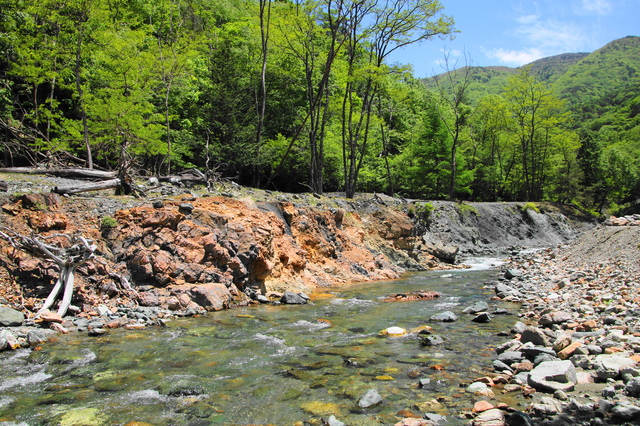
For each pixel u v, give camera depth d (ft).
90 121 62.28
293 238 53.16
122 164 50.44
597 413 14.47
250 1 118.01
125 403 16.67
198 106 97.35
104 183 45.42
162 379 19.26
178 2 126.62
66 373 19.94
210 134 90.33
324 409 16.05
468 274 63.67
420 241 84.58
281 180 112.88
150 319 30.55
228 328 28.94
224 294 36.76
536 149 169.48
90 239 34.12
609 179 187.11
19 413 15.66
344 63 94.02
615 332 22.82
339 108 101.86
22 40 64.75
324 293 45.47
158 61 72.38
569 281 41.93
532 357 21.20
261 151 90.68
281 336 26.91
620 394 15.67
